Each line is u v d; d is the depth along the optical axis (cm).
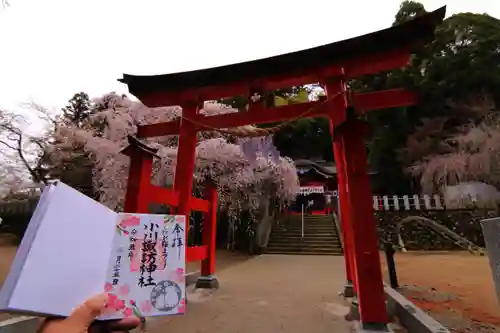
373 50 555
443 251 1505
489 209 1644
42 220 106
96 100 1215
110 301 127
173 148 1052
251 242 1609
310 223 2009
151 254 156
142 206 490
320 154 3384
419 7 2273
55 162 1342
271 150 1280
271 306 601
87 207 129
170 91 670
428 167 1972
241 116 627
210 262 791
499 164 1659
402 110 2292
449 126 2067
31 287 94
